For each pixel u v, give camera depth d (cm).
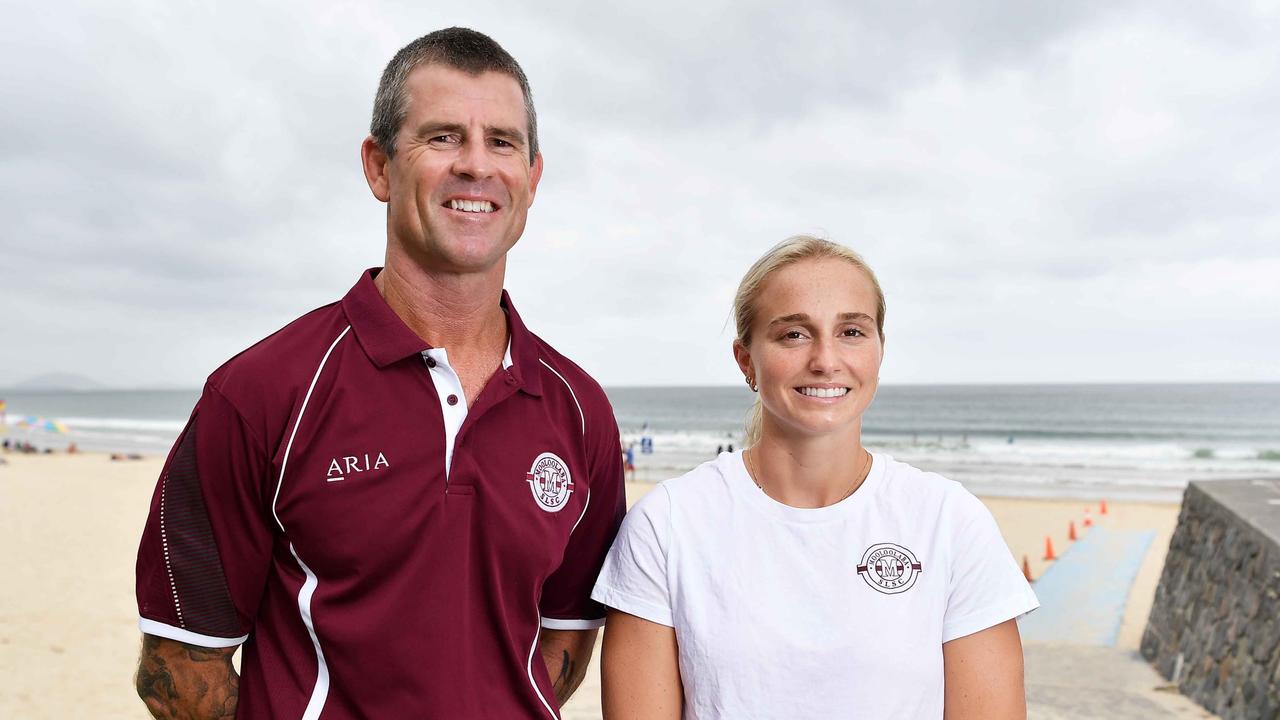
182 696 199
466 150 194
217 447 188
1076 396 12138
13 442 4322
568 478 213
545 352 226
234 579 193
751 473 218
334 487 186
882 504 205
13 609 994
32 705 718
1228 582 655
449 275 198
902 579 197
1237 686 611
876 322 214
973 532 200
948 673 198
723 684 195
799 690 191
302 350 194
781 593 198
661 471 3067
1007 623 197
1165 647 784
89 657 839
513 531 197
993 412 8494
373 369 194
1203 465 3409
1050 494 2444
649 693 205
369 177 214
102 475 2684
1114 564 1384
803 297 204
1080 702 696
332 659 187
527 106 210
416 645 186
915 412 8544
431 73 197
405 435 192
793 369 204
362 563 186
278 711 187
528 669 203
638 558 209
